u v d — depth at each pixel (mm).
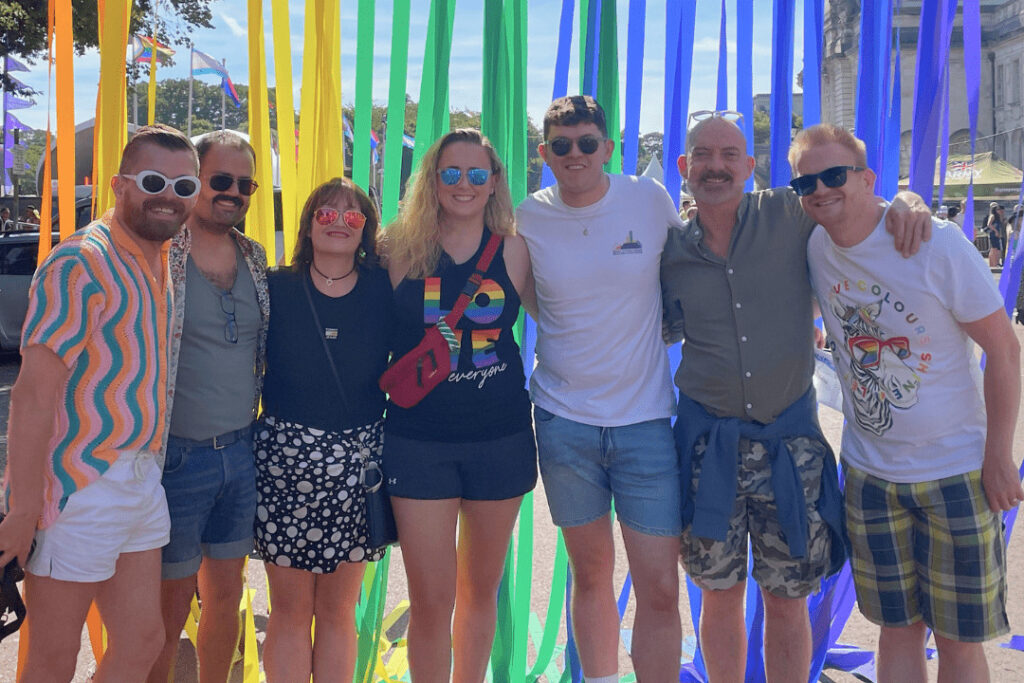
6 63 14250
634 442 2381
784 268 2328
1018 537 4125
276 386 2297
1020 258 2727
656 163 3033
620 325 2377
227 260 2273
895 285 2127
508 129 2742
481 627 2488
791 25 2797
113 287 1899
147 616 2021
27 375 1825
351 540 2295
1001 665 2918
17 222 15688
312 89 2627
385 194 2686
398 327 2359
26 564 1891
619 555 4133
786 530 2293
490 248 2363
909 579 2279
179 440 2174
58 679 1938
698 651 3010
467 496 2369
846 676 2961
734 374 2338
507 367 2363
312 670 2406
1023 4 40906
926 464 2191
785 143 2824
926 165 2713
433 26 2648
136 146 1948
